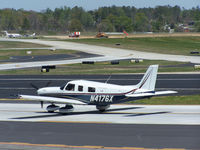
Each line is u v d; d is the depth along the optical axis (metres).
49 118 49.47
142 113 52.03
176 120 45.44
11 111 57.19
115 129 40.50
